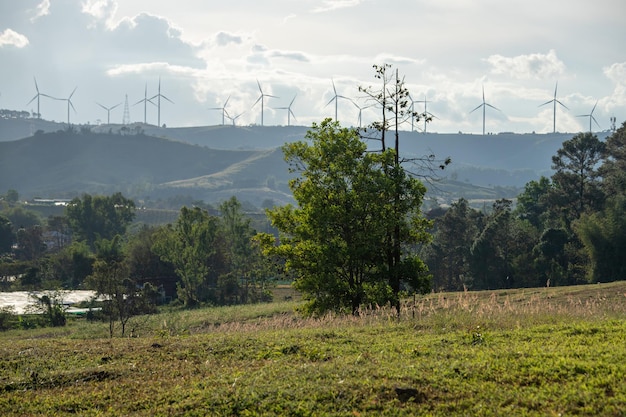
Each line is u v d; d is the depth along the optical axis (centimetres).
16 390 1461
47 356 1802
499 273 8662
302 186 3478
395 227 3325
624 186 9456
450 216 9719
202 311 5825
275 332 2038
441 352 1459
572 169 10225
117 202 15725
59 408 1302
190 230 8912
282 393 1194
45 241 17000
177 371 1517
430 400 1112
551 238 8294
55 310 6419
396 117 3428
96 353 1803
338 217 3291
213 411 1168
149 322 4419
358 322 2394
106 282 5091
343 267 3388
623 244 7275
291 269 3469
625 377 1118
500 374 1216
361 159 3459
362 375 1269
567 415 988
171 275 10025
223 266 9700
